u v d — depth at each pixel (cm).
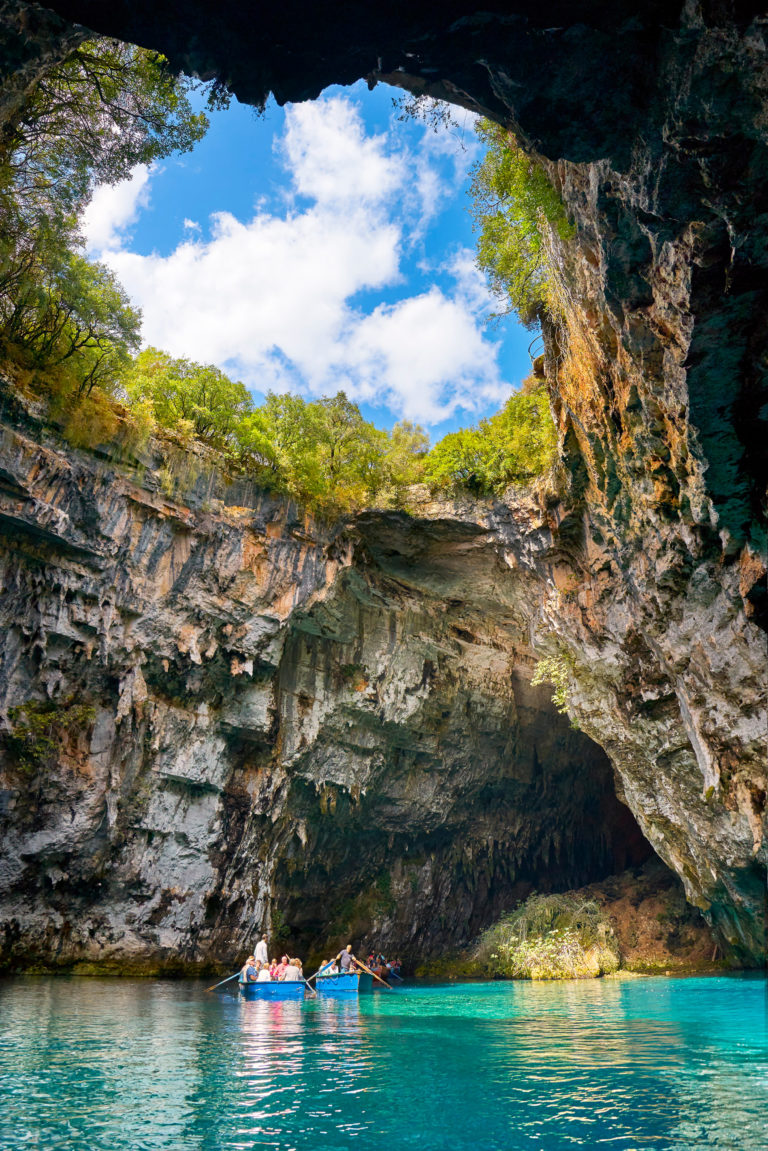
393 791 3319
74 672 2306
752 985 2258
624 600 2142
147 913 2439
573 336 1667
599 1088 856
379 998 1991
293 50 930
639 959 3325
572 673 2553
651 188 1011
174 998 1770
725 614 1702
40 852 2236
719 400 1238
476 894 3819
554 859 4178
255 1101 791
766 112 884
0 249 1711
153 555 2417
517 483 2478
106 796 2334
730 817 2012
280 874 2998
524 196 1395
